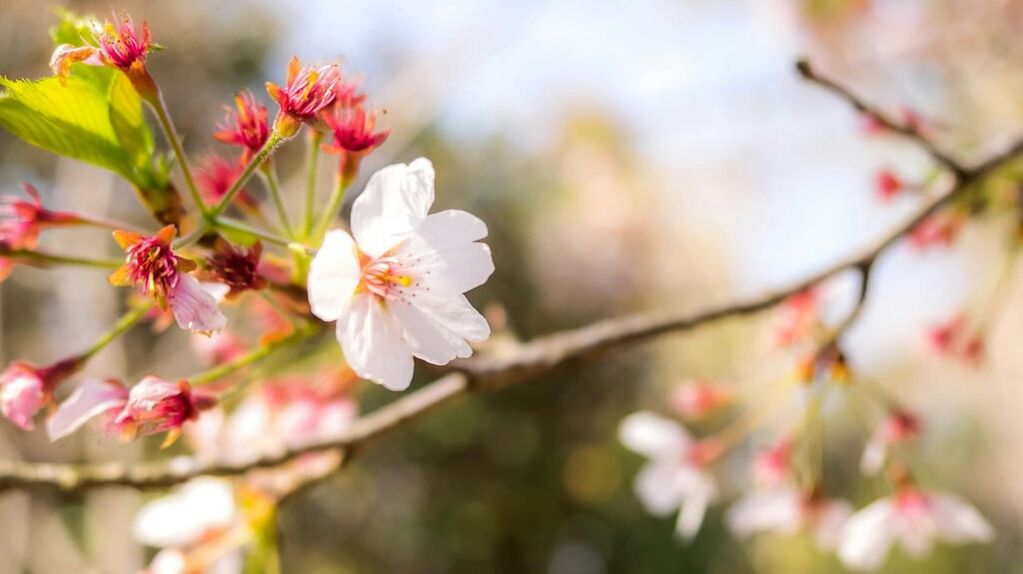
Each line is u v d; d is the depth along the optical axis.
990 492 1.52
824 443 1.31
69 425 0.33
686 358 1.53
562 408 1.59
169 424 0.33
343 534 1.43
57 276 0.86
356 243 0.32
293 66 0.32
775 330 0.44
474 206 1.53
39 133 0.32
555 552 1.57
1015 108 0.73
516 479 1.53
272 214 0.38
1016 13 0.76
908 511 0.43
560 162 1.51
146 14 1.07
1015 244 0.46
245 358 0.34
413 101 0.83
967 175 0.41
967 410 1.42
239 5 1.18
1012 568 1.50
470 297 1.52
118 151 0.32
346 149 0.33
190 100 1.16
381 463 1.44
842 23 0.83
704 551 1.51
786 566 1.30
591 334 0.39
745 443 0.79
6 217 0.34
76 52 0.32
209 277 0.32
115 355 0.76
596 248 1.59
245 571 0.38
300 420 0.40
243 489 0.38
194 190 0.32
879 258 0.40
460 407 1.48
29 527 0.86
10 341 1.00
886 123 0.40
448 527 1.48
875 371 1.17
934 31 0.79
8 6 0.93
